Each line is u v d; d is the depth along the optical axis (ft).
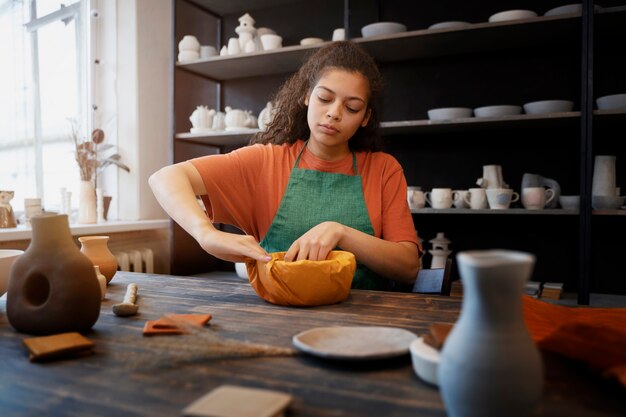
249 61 9.21
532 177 7.48
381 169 5.06
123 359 2.16
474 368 1.37
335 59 4.46
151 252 9.61
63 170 9.50
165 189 4.21
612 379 1.74
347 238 4.00
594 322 2.47
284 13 10.00
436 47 8.27
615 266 7.95
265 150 5.02
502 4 8.38
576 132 8.01
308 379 1.93
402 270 4.37
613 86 7.77
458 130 8.42
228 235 3.57
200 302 3.33
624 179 7.70
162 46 10.35
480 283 1.39
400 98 9.09
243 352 2.19
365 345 2.21
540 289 7.89
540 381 1.40
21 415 1.63
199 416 1.48
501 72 8.46
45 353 2.12
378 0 9.11
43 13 8.93
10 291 2.58
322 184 4.80
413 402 1.71
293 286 3.11
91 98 9.85
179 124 9.75
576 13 6.82
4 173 8.49
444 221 8.89
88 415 1.62
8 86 8.45
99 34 9.92
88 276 2.57
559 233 8.25
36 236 2.58
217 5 10.01
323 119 4.39
